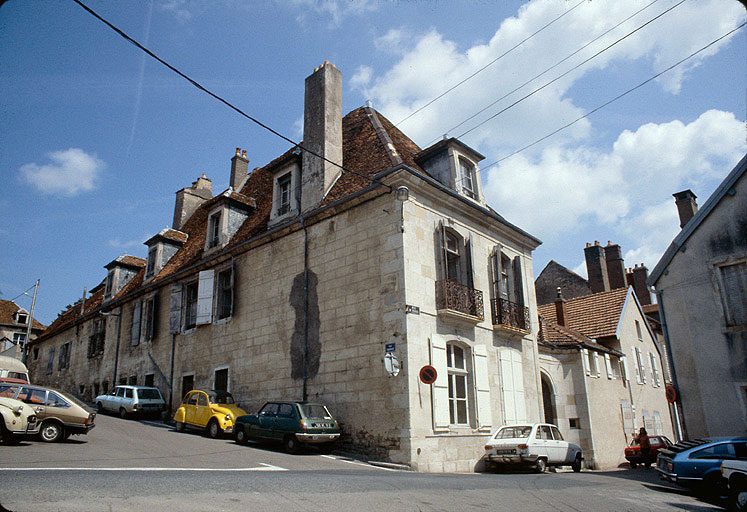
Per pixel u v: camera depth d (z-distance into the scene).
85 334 29.20
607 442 20.62
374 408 13.42
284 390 15.89
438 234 15.27
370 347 13.97
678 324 16.06
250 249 18.80
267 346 16.94
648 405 25.47
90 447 11.21
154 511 5.20
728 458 10.30
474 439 14.37
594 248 34.25
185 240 25.56
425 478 9.84
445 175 17.17
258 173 24.84
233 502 5.89
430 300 14.31
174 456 10.61
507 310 17.20
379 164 16.11
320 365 15.09
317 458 12.34
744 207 15.27
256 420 14.02
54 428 11.94
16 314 45.41
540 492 8.76
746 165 15.27
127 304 25.72
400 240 14.01
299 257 16.77
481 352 15.55
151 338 22.73
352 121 20.02
